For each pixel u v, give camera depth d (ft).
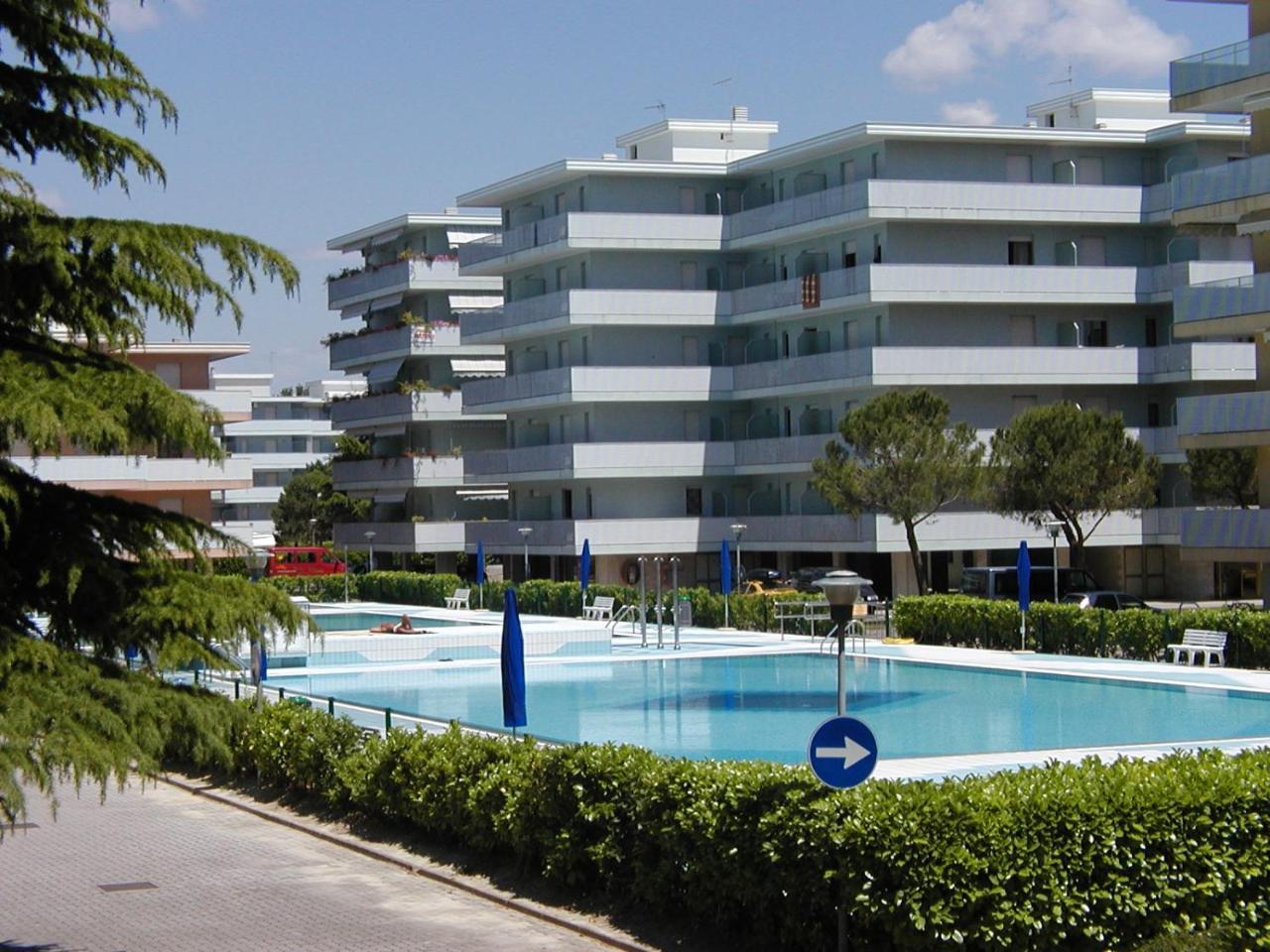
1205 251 214.69
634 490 229.86
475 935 56.70
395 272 279.90
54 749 43.42
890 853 47.19
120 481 223.92
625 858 58.70
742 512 233.55
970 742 95.14
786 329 225.56
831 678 131.34
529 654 153.28
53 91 48.52
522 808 63.31
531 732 104.32
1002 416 211.20
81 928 58.75
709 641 159.43
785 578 222.07
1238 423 155.33
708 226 227.61
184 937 57.21
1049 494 173.99
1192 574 216.54
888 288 203.10
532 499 241.35
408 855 69.82
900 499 175.01
